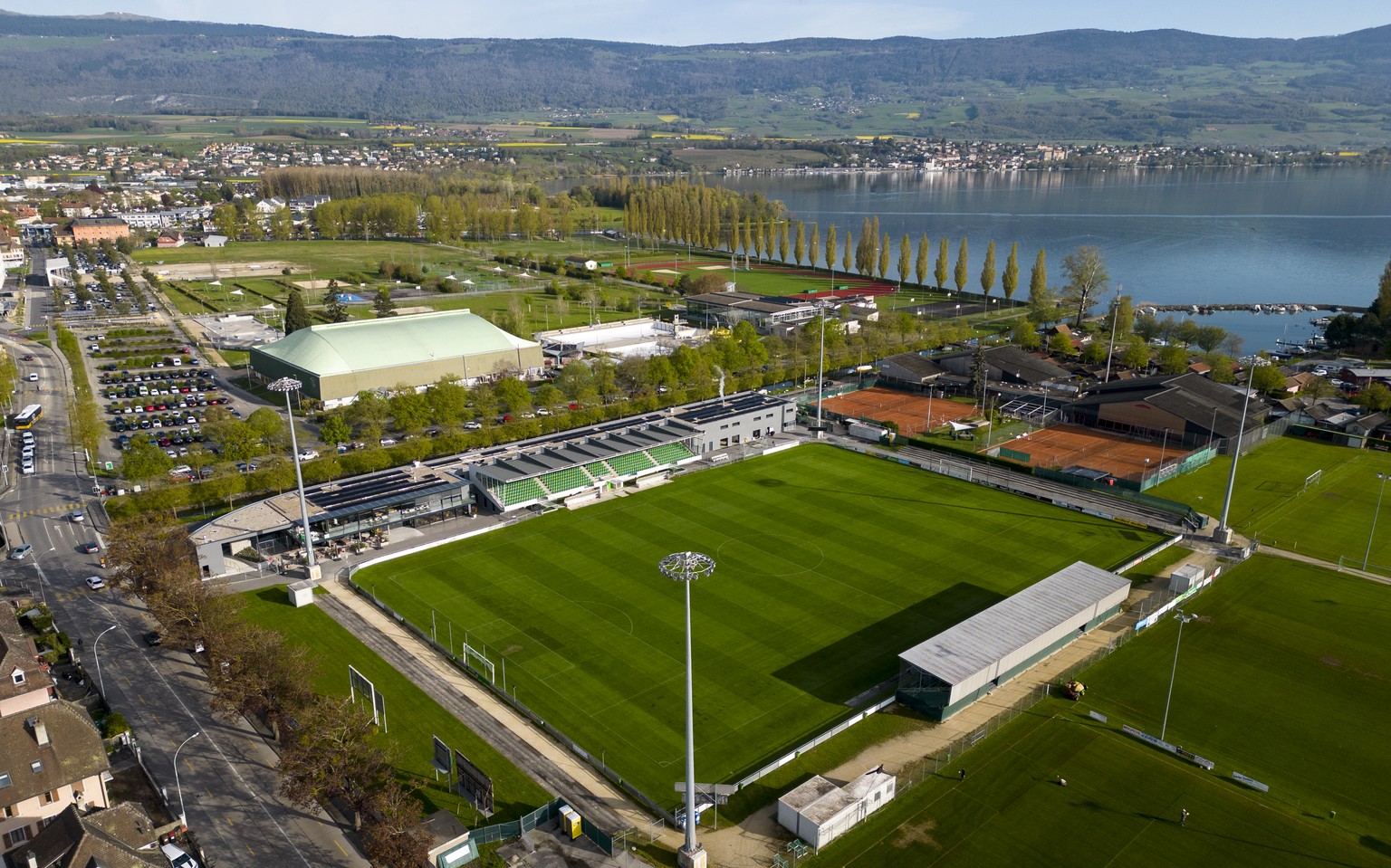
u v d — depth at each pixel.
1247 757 87.38
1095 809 80.25
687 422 179.62
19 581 124.00
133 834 71.94
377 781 81.56
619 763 87.00
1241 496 154.12
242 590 122.06
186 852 73.19
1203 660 104.62
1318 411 192.38
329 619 114.38
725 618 114.12
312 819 79.56
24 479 162.88
